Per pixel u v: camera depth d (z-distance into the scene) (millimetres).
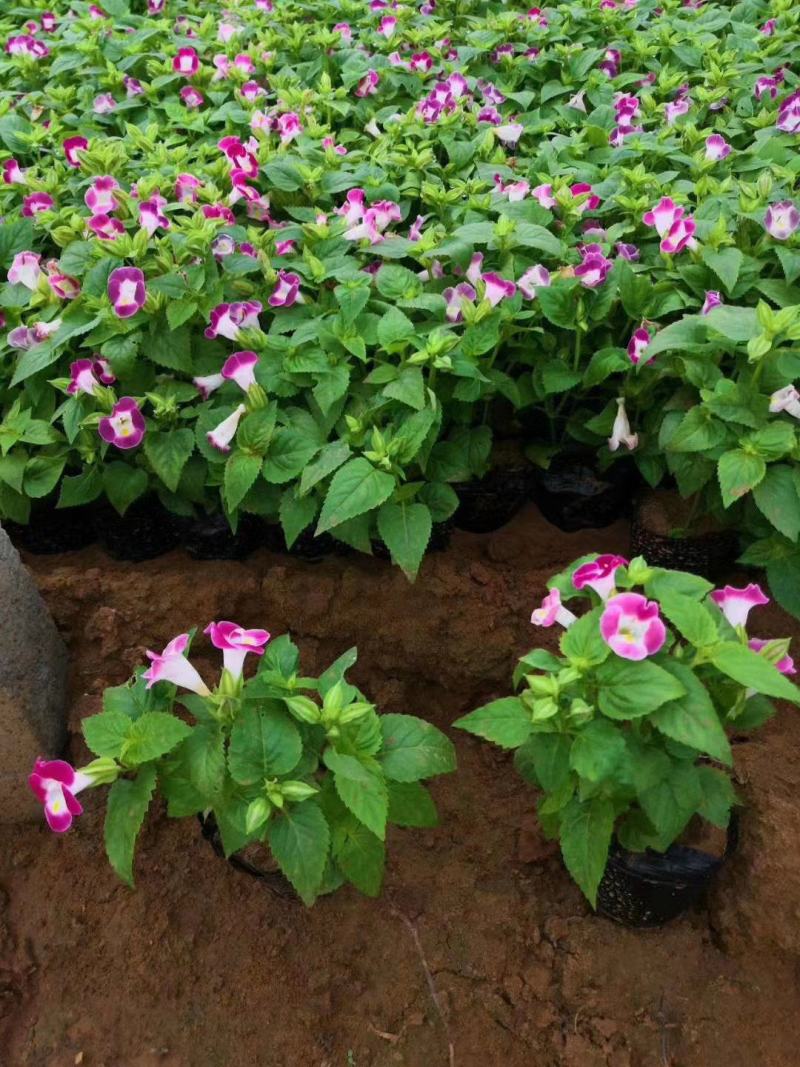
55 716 717
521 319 788
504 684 784
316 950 641
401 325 724
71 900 670
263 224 941
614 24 1343
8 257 861
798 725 693
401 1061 597
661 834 506
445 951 638
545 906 653
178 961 641
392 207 883
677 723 467
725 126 1106
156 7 1477
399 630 779
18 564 674
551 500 846
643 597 478
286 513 724
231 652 520
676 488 825
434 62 1293
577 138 1055
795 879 583
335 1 1452
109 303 746
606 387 809
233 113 1094
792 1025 588
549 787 507
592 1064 583
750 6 1426
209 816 645
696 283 792
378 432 694
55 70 1247
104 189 866
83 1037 618
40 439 751
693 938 624
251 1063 602
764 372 702
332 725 523
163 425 754
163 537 834
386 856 684
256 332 741
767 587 801
